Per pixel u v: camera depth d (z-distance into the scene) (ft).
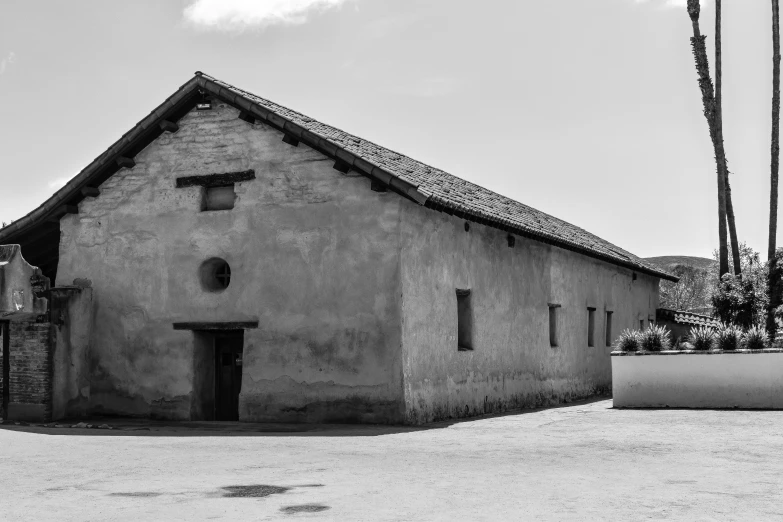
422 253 48.93
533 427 44.06
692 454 31.32
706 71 87.35
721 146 85.92
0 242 57.52
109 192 54.75
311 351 48.19
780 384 52.01
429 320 49.26
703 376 54.29
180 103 51.90
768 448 32.89
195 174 52.47
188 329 51.72
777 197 83.05
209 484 24.34
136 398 52.54
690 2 87.56
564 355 71.15
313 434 40.98
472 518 19.22
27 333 50.29
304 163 49.44
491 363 57.21
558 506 20.66
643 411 53.57
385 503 21.09
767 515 19.62
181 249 52.44
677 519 19.15
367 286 47.09
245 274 50.47
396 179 45.60
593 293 79.77
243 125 51.44
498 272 59.21
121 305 53.62
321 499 21.72
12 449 34.01
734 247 88.74
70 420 51.06
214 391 53.01
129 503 21.44
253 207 50.62
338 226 48.14
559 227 84.48
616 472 26.61
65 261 55.47
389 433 41.11
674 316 101.14
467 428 43.83
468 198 57.41
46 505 21.36
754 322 77.00
